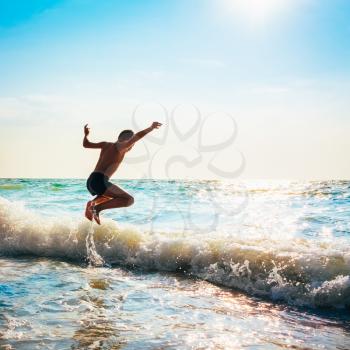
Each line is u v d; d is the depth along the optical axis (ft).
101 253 26.68
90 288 19.30
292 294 17.87
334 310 16.38
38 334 13.26
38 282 20.24
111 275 22.25
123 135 19.45
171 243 24.75
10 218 31.48
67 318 14.92
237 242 24.09
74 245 27.81
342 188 93.76
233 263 21.38
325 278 18.35
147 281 20.97
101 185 18.69
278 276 19.08
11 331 13.48
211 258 22.56
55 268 23.86
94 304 16.75
